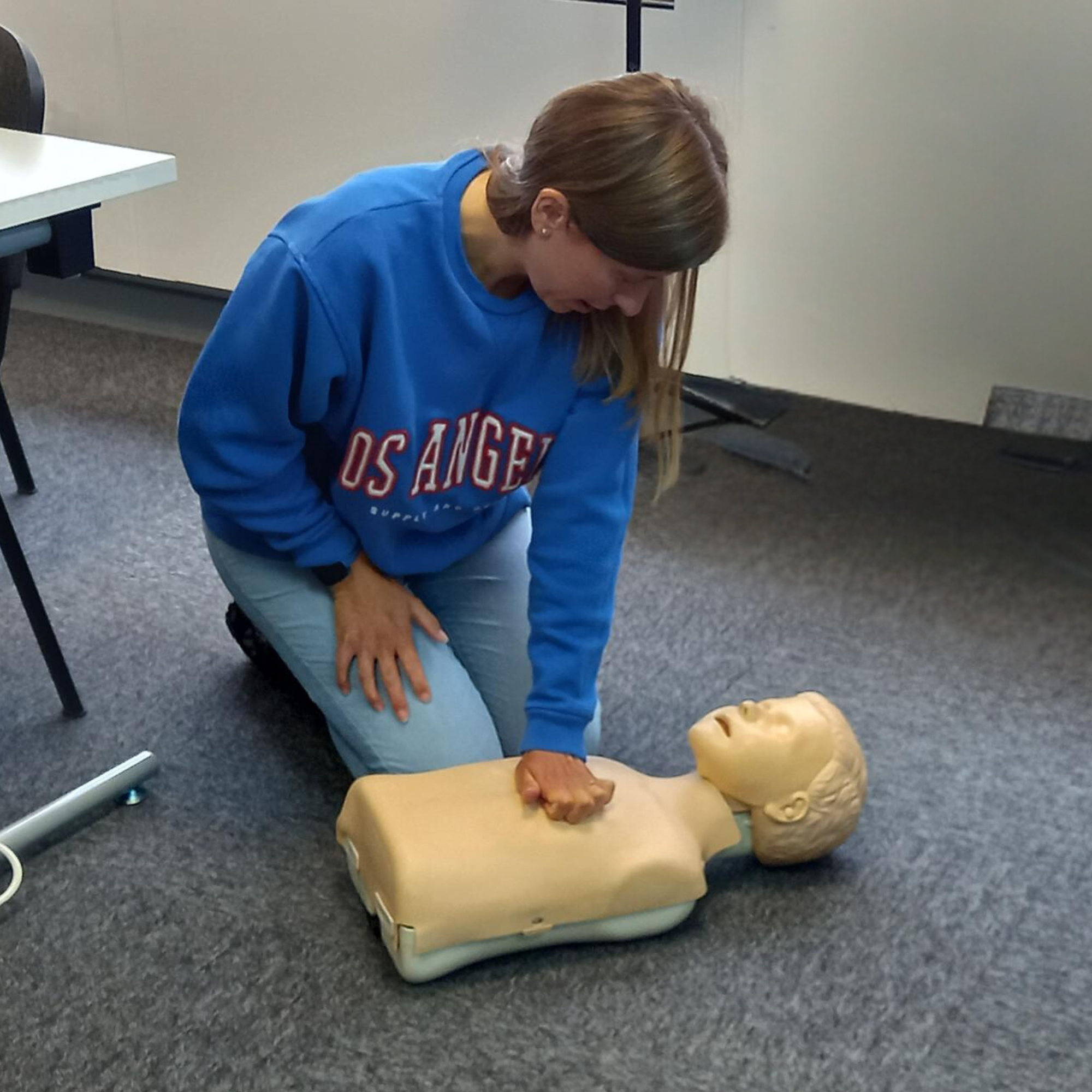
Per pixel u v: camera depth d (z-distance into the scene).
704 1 2.08
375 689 1.29
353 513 1.27
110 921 1.21
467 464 1.24
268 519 1.24
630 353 1.16
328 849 1.31
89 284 2.70
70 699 1.48
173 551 1.83
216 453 1.19
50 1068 1.07
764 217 2.22
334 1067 1.08
